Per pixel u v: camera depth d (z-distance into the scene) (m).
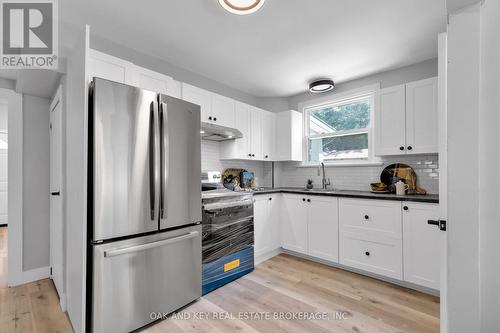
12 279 2.40
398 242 2.33
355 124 3.41
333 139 3.60
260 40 2.36
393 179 2.93
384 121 2.78
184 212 2.01
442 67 1.15
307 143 3.87
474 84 0.47
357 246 2.60
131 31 2.21
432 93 2.46
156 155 1.78
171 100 1.93
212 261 2.31
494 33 0.46
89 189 1.56
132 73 2.12
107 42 2.37
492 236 0.46
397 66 2.91
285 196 3.24
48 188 2.65
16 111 2.45
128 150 1.67
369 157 3.21
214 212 2.35
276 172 4.03
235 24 2.11
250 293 2.25
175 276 1.94
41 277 2.56
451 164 0.50
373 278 2.54
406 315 1.89
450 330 0.51
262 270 2.76
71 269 1.79
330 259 2.80
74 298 1.71
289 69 3.00
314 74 3.14
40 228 2.59
